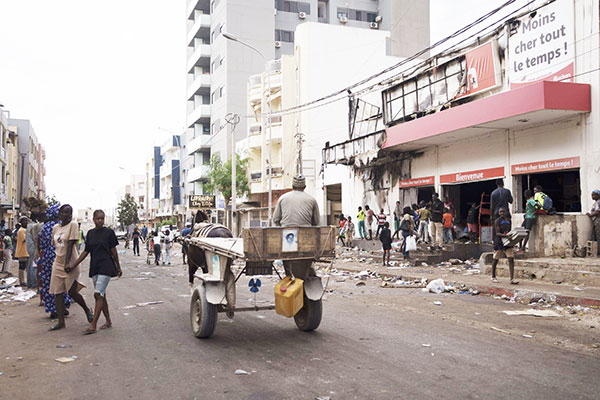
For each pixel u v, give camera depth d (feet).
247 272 23.32
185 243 30.30
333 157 88.69
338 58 131.03
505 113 50.31
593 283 35.88
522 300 34.27
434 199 60.90
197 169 193.36
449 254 57.62
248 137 146.51
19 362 19.56
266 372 17.74
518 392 15.42
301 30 130.41
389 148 72.64
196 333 23.36
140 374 17.66
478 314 29.48
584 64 47.78
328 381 16.62
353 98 90.89
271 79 138.31
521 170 55.31
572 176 57.62
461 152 64.80
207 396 15.30
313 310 24.06
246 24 175.73
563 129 50.29
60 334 24.86
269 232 21.53
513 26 55.06
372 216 82.33
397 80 75.77
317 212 24.30
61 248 26.32
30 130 186.50
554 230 45.11
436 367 18.15
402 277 47.44
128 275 57.11
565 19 49.24
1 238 55.98
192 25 224.53
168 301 35.88
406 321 27.30
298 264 23.58
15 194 158.30
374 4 194.08
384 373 17.46
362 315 29.27
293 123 134.10
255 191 143.74
